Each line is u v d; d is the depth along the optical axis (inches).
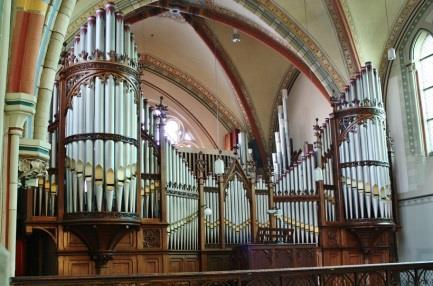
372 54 725.9
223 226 617.0
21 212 502.3
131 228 509.4
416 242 678.5
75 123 498.0
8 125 263.6
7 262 202.2
